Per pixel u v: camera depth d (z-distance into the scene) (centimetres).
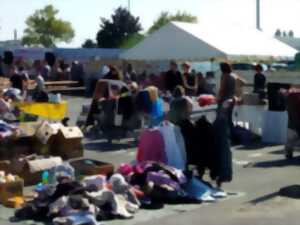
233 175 1173
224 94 1538
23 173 1055
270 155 1424
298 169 1238
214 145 1022
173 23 3294
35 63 3344
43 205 859
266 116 1627
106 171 1059
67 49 4828
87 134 1686
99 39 9194
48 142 1258
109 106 1567
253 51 3192
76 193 862
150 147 1064
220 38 3222
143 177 959
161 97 1684
